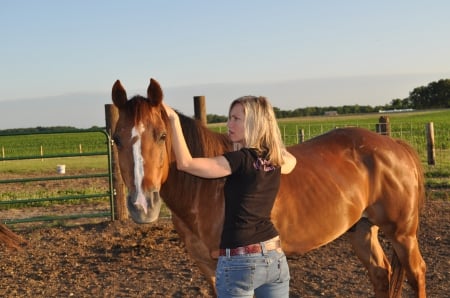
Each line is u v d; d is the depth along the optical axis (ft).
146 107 11.13
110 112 30.71
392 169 15.21
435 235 25.12
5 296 19.52
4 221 29.50
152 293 19.24
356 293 18.48
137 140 10.88
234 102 10.19
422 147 70.18
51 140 159.94
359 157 15.25
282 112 307.17
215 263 13.42
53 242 27.04
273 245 9.84
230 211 9.79
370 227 16.06
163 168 11.70
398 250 15.56
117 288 19.93
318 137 16.03
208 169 9.60
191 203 12.85
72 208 37.55
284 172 10.80
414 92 352.69
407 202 15.33
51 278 21.38
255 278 9.66
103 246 25.70
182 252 24.16
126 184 11.09
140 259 23.39
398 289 15.81
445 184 38.65
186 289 19.48
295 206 13.65
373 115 262.67
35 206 38.73
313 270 20.97
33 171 65.46
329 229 14.35
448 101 338.34
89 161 86.99
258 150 9.82
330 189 14.28
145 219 10.66
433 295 17.90
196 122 13.25
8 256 24.70
